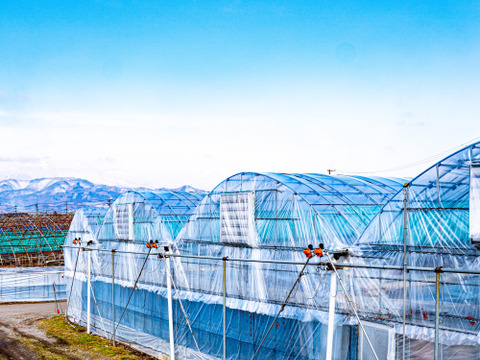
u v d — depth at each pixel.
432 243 16.84
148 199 31.27
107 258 34.59
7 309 43.81
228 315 24.02
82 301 37.88
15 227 62.75
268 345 21.83
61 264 56.97
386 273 17.78
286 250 21.27
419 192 17.34
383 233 18.16
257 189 22.92
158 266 29.09
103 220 35.25
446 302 16.17
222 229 24.22
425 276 16.78
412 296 17.00
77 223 39.53
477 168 15.45
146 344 29.62
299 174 26.05
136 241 31.53
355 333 18.45
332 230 19.89
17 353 28.25
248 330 22.88
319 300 19.62
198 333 25.88
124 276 32.41
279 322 21.38
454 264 16.20
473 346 15.49
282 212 21.67
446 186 16.72
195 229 26.22
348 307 18.58
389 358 17.03
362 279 18.33
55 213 71.38
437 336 14.33
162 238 29.20
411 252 17.25
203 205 25.86
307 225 20.59
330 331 16.34
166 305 28.34
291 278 20.97
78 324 36.59
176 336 27.34
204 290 25.50
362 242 18.67
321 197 22.09
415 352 16.72
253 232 22.70
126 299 32.28
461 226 16.25
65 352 28.41
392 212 17.98
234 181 24.14
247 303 22.77
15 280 48.50
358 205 22.77
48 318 39.09
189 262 26.52
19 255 58.66
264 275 22.17
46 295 49.50
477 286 15.56
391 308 17.52
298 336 20.52
